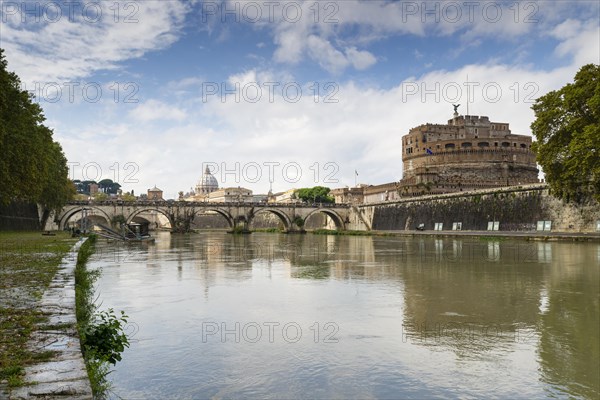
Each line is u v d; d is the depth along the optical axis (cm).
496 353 1595
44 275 2109
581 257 4262
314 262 4384
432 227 10444
